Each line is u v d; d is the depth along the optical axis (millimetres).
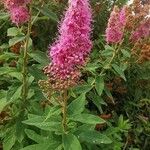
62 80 263
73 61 255
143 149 452
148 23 448
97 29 540
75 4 250
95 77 391
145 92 486
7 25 489
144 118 462
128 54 417
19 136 350
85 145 340
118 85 470
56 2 521
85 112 374
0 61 432
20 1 341
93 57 462
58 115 292
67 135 281
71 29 252
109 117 427
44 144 294
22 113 358
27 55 350
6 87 417
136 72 480
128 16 442
